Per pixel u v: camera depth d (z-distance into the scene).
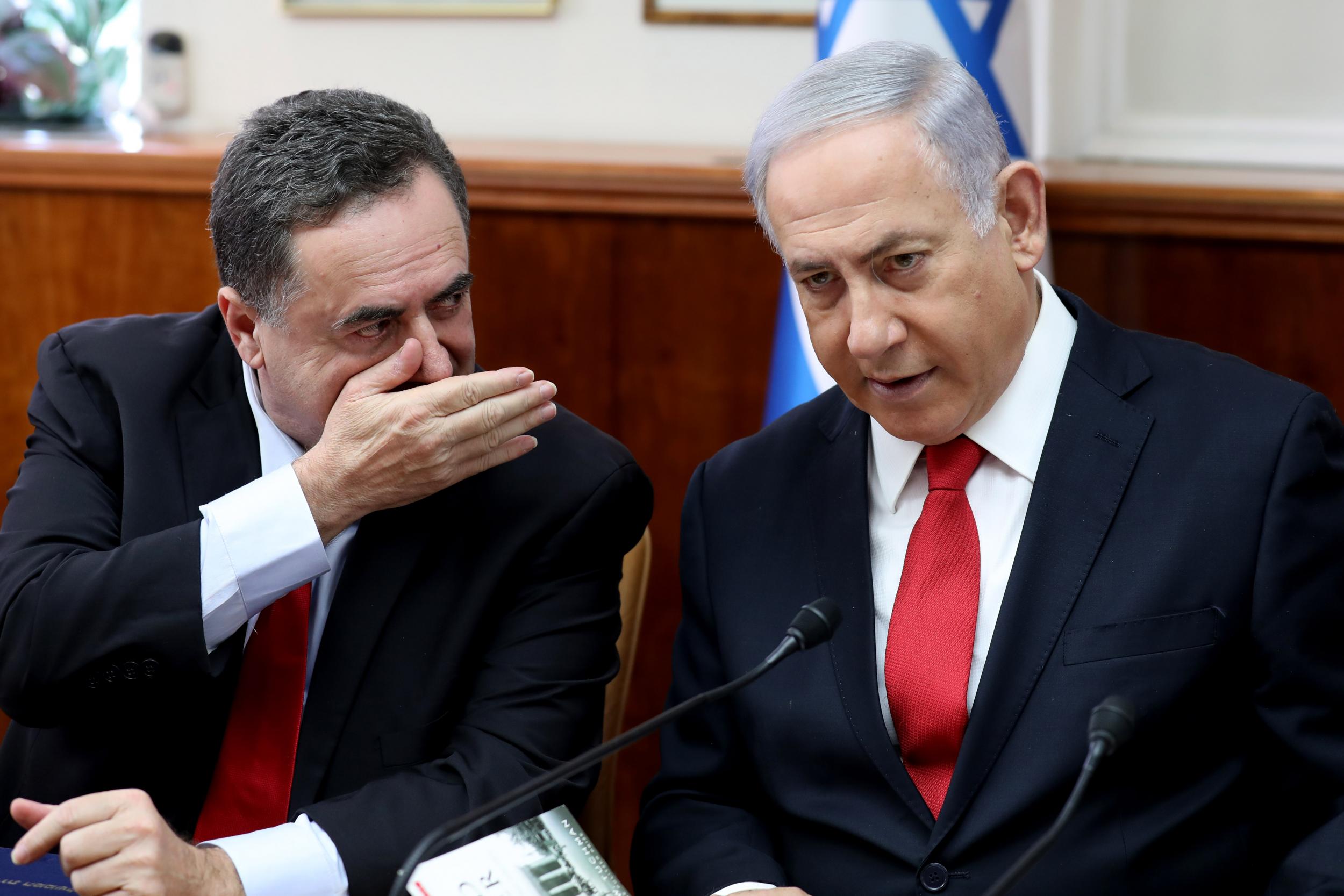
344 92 2.18
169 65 4.48
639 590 2.73
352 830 2.04
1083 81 4.15
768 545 2.29
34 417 2.54
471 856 1.78
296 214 2.09
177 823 2.26
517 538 2.33
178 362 2.48
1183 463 2.06
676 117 4.35
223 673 2.23
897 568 2.21
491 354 3.93
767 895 1.93
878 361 1.98
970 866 1.99
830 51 3.35
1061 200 3.58
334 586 2.36
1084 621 2.01
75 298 3.97
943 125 1.94
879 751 2.08
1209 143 4.05
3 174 3.90
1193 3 4.04
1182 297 3.59
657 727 1.76
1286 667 1.97
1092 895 1.93
